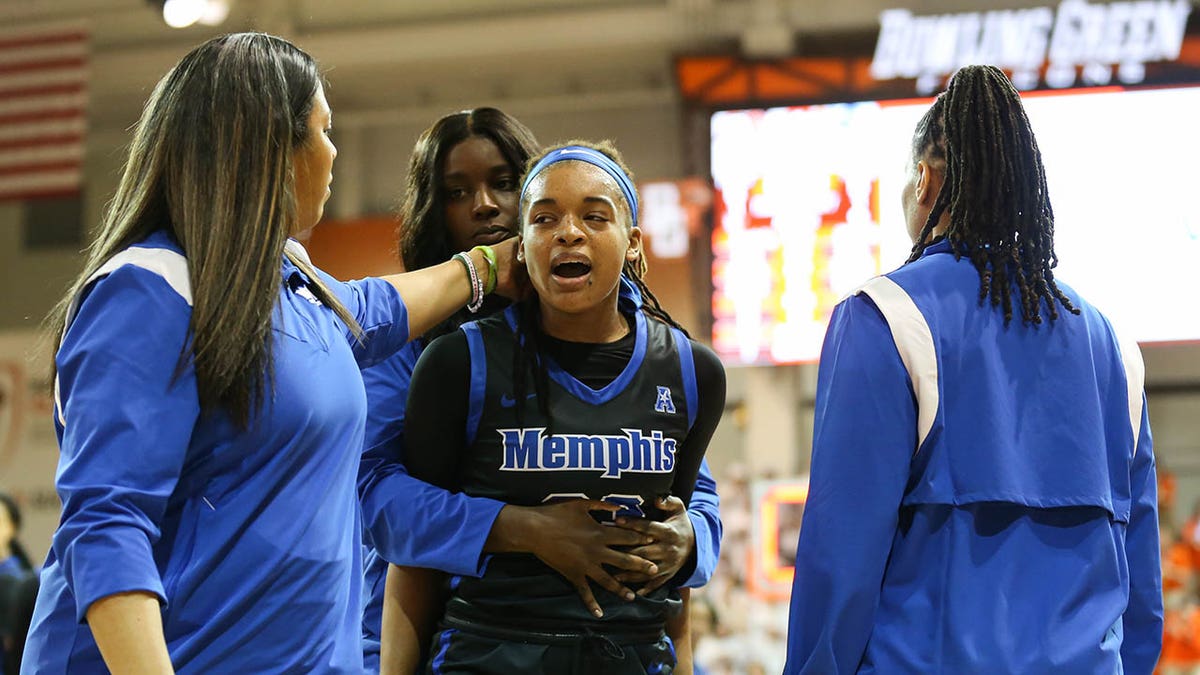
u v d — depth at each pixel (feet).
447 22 60.54
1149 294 54.80
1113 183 55.52
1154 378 56.85
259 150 9.68
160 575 9.07
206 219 9.42
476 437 12.00
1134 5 56.24
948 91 11.84
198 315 9.16
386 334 11.89
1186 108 55.36
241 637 9.18
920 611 10.50
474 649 11.62
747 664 49.80
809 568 10.61
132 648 8.30
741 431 57.67
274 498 9.43
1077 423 11.00
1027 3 57.11
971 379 10.91
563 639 11.44
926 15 57.67
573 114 61.67
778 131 57.11
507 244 13.25
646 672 11.76
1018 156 11.49
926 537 10.73
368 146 62.44
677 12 59.06
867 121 56.59
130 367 8.86
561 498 11.73
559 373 12.00
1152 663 11.81
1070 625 10.43
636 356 12.19
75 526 8.46
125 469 8.64
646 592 11.84
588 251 11.71
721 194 56.95
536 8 60.39
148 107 10.11
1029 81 56.70
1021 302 11.23
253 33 10.37
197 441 9.25
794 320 55.67
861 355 10.93
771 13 58.29
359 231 59.21
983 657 10.16
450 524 11.70
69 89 54.34
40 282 65.36
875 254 55.67
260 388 9.25
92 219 65.00
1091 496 10.78
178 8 52.65
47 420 60.85
